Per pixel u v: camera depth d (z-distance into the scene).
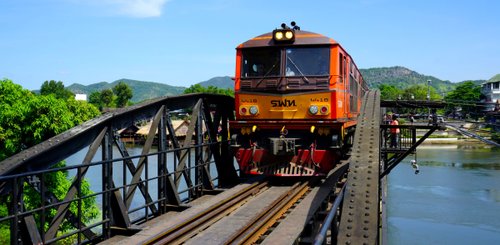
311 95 11.25
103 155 7.13
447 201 26.31
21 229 5.54
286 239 6.74
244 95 11.77
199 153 10.35
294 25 12.00
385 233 14.86
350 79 13.45
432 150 54.84
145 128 65.56
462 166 39.62
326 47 11.36
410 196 27.69
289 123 11.31
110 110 7.41
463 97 92.00
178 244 6.76
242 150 11.76
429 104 30.31
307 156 11.30
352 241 3.31
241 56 11.95
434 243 19.09
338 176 11.95
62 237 5.95
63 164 14.95
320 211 8.23
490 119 38.62
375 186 3.72
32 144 14.31
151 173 32.84
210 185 10.77
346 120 12.16
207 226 7.80
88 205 15.84
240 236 7.00
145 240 6.51
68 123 14.38
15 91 15.50
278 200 9.42
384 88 123.56
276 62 11.62
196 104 10.14
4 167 5.40
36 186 5.93
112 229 7.13
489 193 28.17
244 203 9.91
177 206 8.81
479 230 20.75
